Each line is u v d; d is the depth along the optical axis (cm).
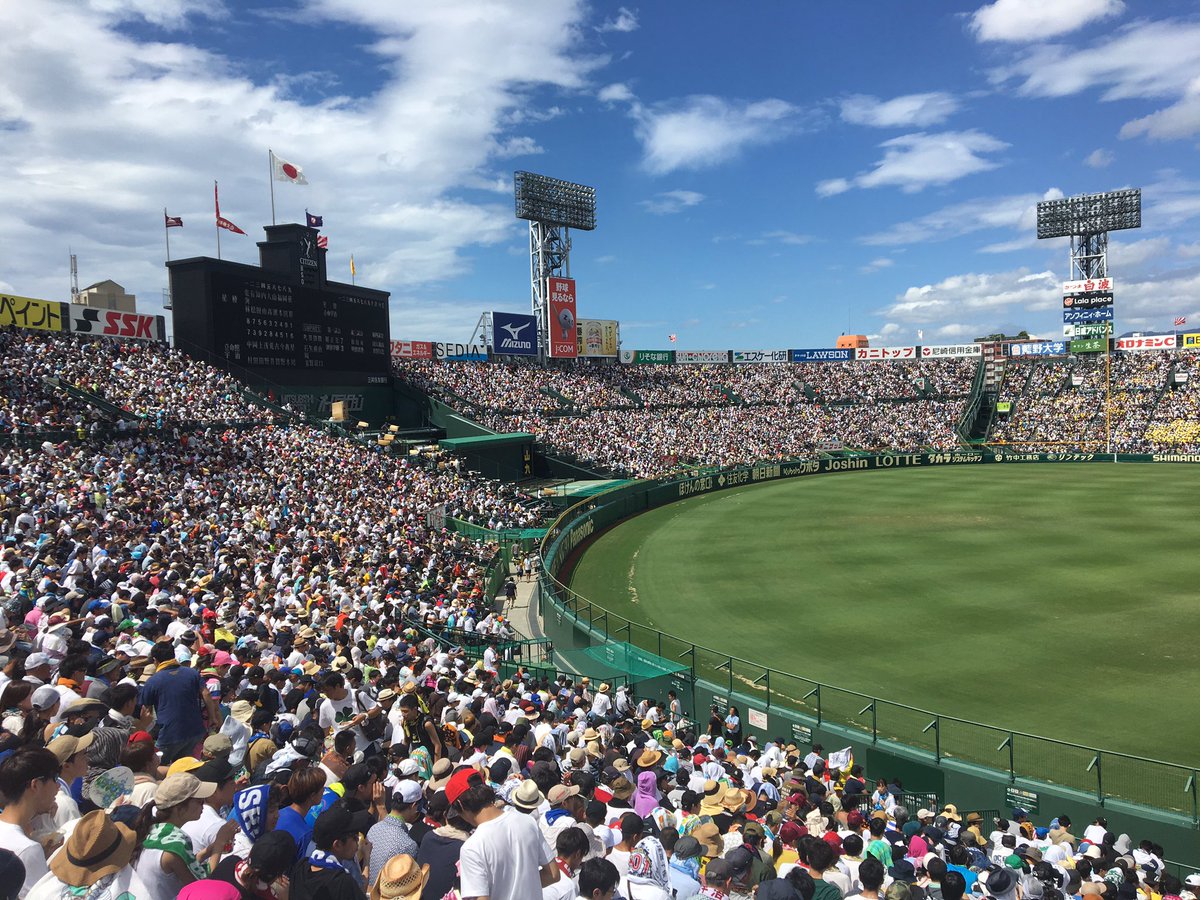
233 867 540
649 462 7606
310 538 2944
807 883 672
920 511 5597
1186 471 7562
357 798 717
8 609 1399
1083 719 2116
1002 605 3177
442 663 1780
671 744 1706
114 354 4397
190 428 4150
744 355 11206
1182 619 2917
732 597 3494
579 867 602
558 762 1217
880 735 2062
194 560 2278
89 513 2478
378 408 6322
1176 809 1662
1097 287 10400
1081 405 9894
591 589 3791
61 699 852
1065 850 1310
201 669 1231
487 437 6494
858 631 2934
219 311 4859
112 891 491
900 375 11175
